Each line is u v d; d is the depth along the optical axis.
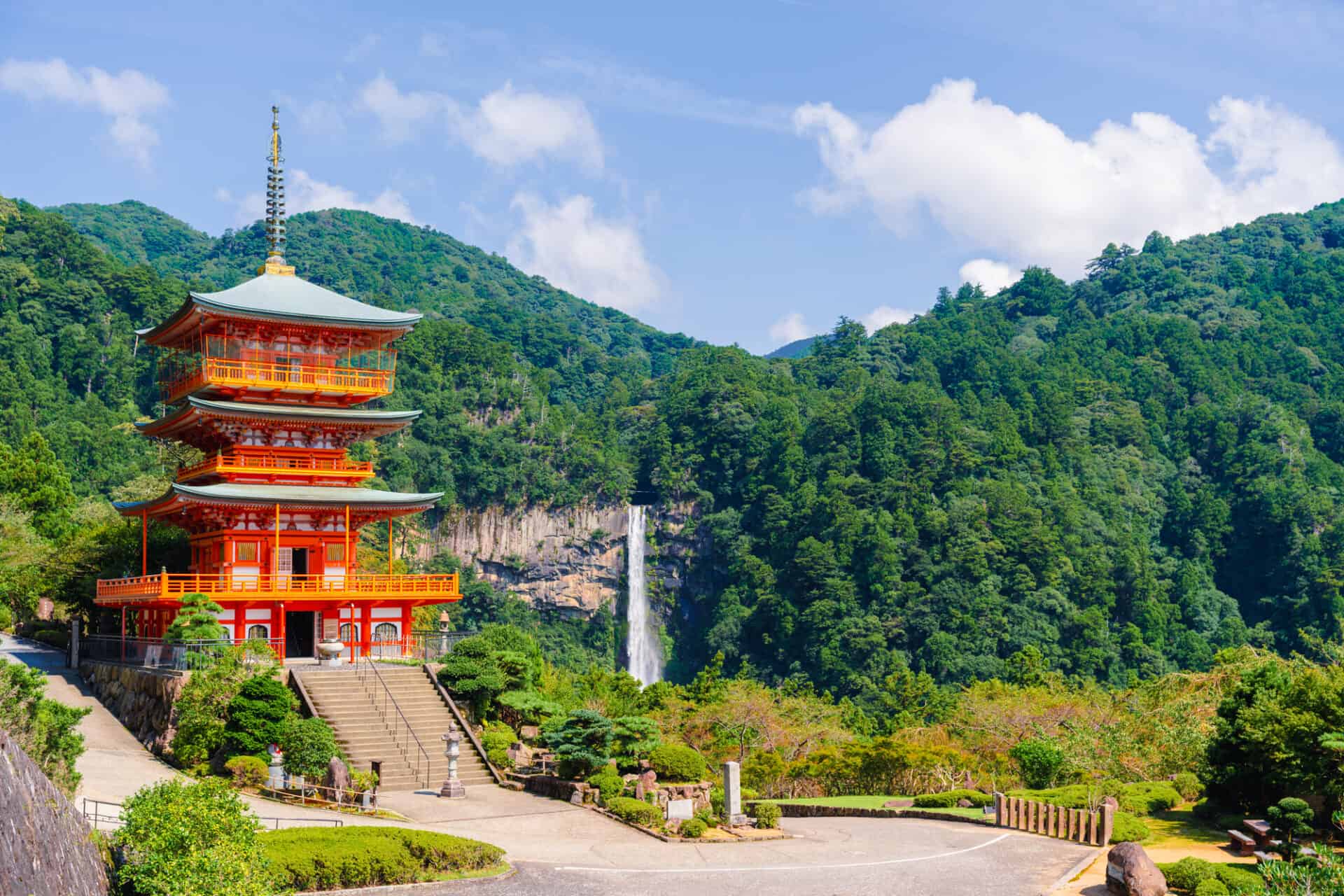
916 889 31.00
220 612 59.09
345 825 34.84
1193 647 194.88
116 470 166.38
